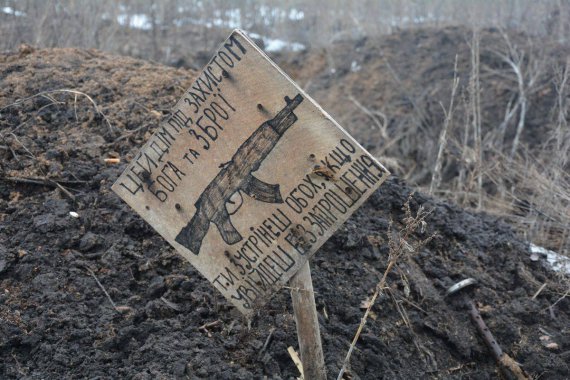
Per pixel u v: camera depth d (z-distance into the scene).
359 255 3.14
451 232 3.52
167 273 2.84
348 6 9.63
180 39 9.55
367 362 2.69
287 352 2.58
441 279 3.23
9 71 3.84
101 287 2.72
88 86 3.73
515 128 6.51
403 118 7.16
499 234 3.74
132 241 2.93
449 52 7.82
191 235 2.30
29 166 3.20
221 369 2.44
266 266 2.27
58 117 3.49
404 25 9.48
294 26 10.06
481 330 3.03
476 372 2.93
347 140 2.13
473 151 5.23
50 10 6.84
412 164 6.50
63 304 2.63
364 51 8.61
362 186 2.16
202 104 2.20
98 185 3.15
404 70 7.93
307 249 2.24
